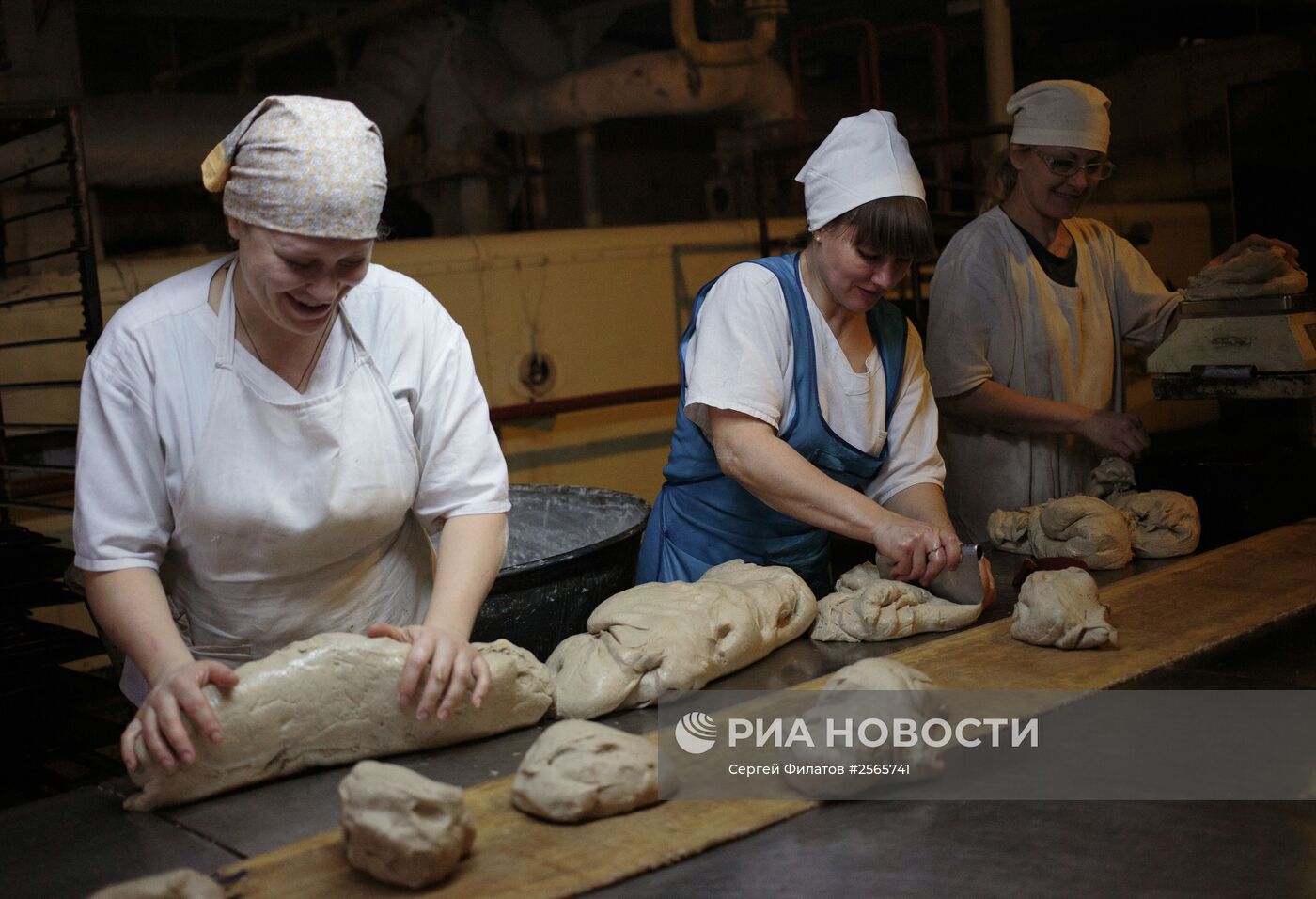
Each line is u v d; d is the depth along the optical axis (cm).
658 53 507
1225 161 609
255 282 131
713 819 117
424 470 156
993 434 259
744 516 198
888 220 166
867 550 258
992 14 555
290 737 133
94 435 140
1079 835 113
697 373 183
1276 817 115
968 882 105
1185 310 246
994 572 212
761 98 529
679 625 156
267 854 114
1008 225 254
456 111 534
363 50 576
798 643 176
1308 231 371
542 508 243
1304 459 236
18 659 249
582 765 118
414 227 580
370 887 107
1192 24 680
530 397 453
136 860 116
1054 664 155
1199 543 225
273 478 143
